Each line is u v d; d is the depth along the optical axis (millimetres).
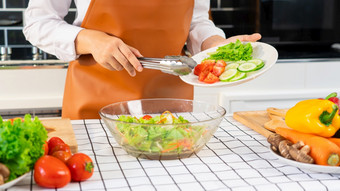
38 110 2236
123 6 1479
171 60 1179
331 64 2492
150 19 1507
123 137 1039
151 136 1019
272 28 2555
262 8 2525
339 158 972
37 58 2320
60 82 2250
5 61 2240
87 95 1567
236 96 2381
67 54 1479
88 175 919
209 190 879
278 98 2422
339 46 2613
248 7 2635
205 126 1034
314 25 2582
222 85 1215
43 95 2244
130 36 1520
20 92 2221
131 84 1574
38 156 905
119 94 1576
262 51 1351
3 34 2604
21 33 2623
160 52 1563
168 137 1021
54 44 1478
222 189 882
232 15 2824
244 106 2408
